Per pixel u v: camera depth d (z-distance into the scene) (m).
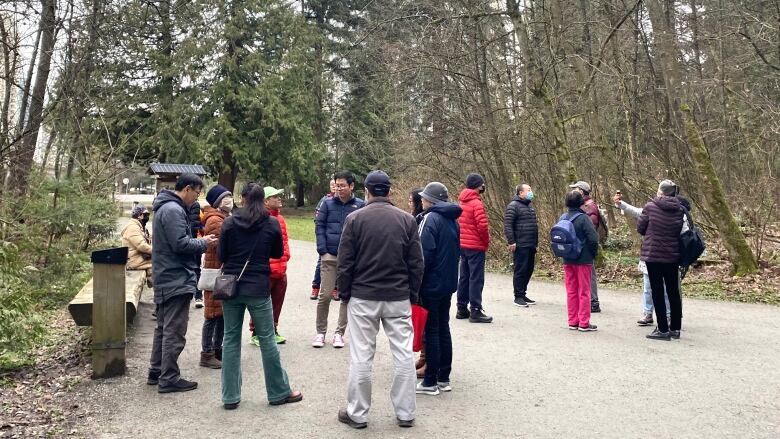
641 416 4.25
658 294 6.50
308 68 32.44
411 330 4.23
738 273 10.31
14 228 8.91
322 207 6.39
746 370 5.35
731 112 14.66
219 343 5.66
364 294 4.12
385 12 15.53
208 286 5.52
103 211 10.68
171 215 4.79
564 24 13.40
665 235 6.43
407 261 4.26
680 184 12.96
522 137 13.17
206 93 29.53
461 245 7.50
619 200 7.36
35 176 9.55
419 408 4.46
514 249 8.56
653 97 14.60
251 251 4.42
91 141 12.04
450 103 14.34
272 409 4.48
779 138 12.62
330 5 36.00
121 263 5.30
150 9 12.83
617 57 14.10
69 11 10.43
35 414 4.41
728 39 14.18
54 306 8.51
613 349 6.11
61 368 5.58
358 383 4.06
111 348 5.27
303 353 6.03
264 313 4.49
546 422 4.16
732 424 4.08
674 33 11.92
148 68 27.83
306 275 12.02
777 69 12.23
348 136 33.91
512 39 14.52
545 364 5.58
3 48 9.16
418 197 6.65
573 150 13.05
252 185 4.54
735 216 12.29
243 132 30.69
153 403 4.62
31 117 9.95
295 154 31.06
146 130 27.38
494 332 6.91
